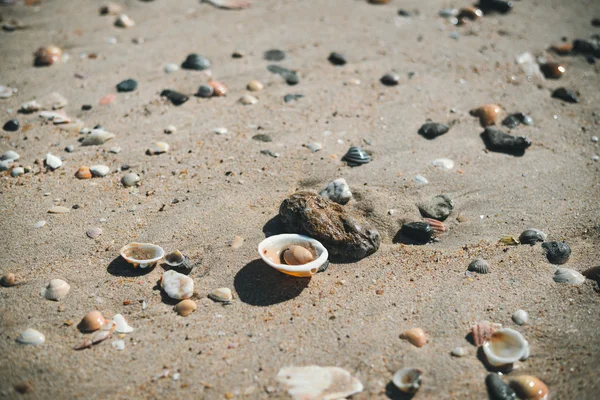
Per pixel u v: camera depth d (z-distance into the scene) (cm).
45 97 65
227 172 58
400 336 47
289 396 44
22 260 50
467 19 81
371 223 54
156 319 47
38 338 46
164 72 69
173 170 58
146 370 45
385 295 49
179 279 49
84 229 53
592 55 76
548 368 46
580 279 51
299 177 58
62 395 43
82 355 45
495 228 55
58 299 48
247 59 71
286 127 63
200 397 43
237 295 49
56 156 58
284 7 81
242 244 52
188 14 79
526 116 66
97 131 61
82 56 71
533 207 57
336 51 73
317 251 50
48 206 54
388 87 69
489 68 73
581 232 55
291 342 46
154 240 52
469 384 45
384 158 60
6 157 58
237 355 45
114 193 56
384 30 78
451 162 60
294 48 73
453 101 67
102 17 78
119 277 50
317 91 67
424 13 82
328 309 48
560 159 62
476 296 50
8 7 79
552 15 83
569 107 68
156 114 63
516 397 44
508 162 61
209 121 63
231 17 79
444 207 56
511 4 83
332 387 44
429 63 73
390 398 44
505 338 47
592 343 47
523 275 51
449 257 52
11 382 44
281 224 53
